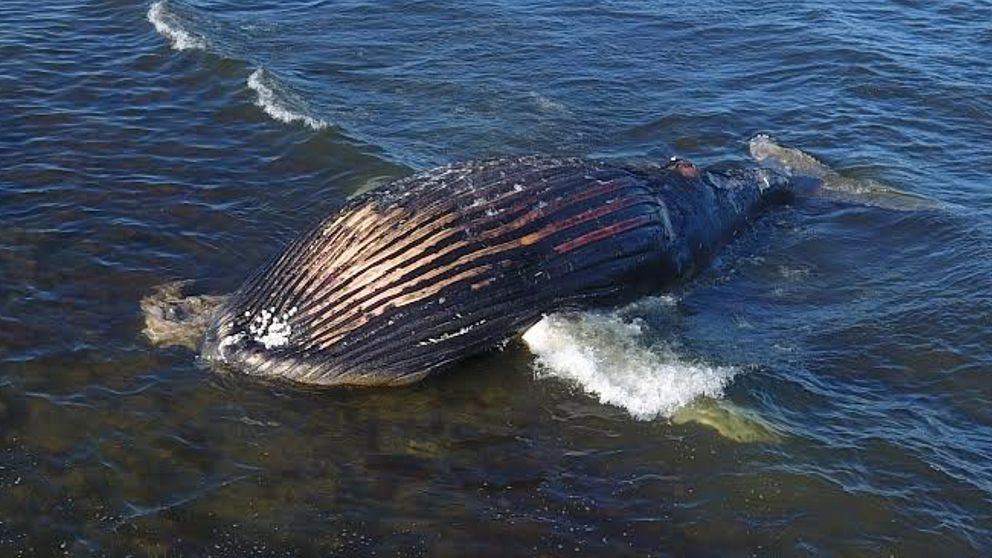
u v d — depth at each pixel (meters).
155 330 14.84
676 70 24.81
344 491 12.62
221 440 13.20
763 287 17.12
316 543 11.87
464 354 14.42
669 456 13.40
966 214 18.98
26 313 15.02
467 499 12.62
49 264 16.12
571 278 14.70
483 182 14.27
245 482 12.62
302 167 19.53
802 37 26.44
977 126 22.39
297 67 23.77
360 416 13.79
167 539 11.75
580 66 24.73
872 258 17.92
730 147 21.44
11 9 25.67
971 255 17.70
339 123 21.06
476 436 13.62
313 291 13.74
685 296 16.75
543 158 15.12
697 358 15.09
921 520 12.45
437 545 11.95
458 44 25.58
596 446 13.54
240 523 12.05
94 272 16.05
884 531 12.30
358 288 13.52
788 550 12.03
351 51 24.88
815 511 12.57
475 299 13.95
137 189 18.36
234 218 17.78
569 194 14.78
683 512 12.54
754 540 12.16
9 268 15.92
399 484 12.79
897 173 20.56
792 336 15.81
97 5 26.17
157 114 21.05
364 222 13.60
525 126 21.84
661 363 14.91
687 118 22.52
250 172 19.23
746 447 13.51
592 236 14.85
